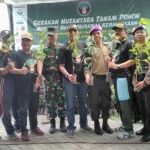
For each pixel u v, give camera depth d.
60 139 4.13
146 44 3.65
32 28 6.69
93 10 6.31
